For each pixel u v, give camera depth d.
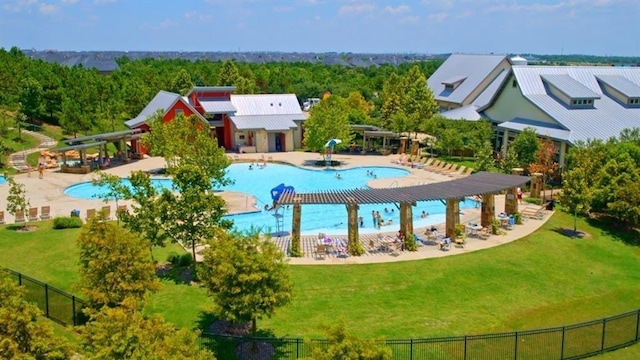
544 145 51.62
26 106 78.31
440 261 32.50
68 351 17.36
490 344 23.12
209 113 72.81
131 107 87.00
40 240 34.91
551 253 34.41
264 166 65.38
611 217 42.19
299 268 31.16
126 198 30.28
